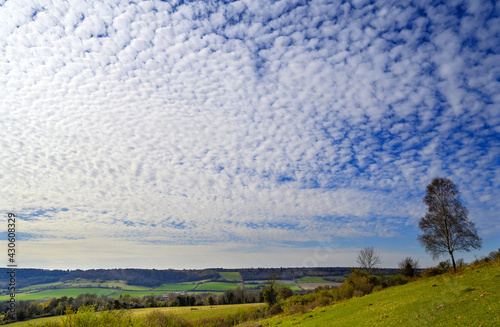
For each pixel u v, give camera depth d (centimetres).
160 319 4147
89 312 2131
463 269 4725
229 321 5962
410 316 2225
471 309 1948
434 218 5178
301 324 3344
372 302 3622
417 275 6331
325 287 6556
